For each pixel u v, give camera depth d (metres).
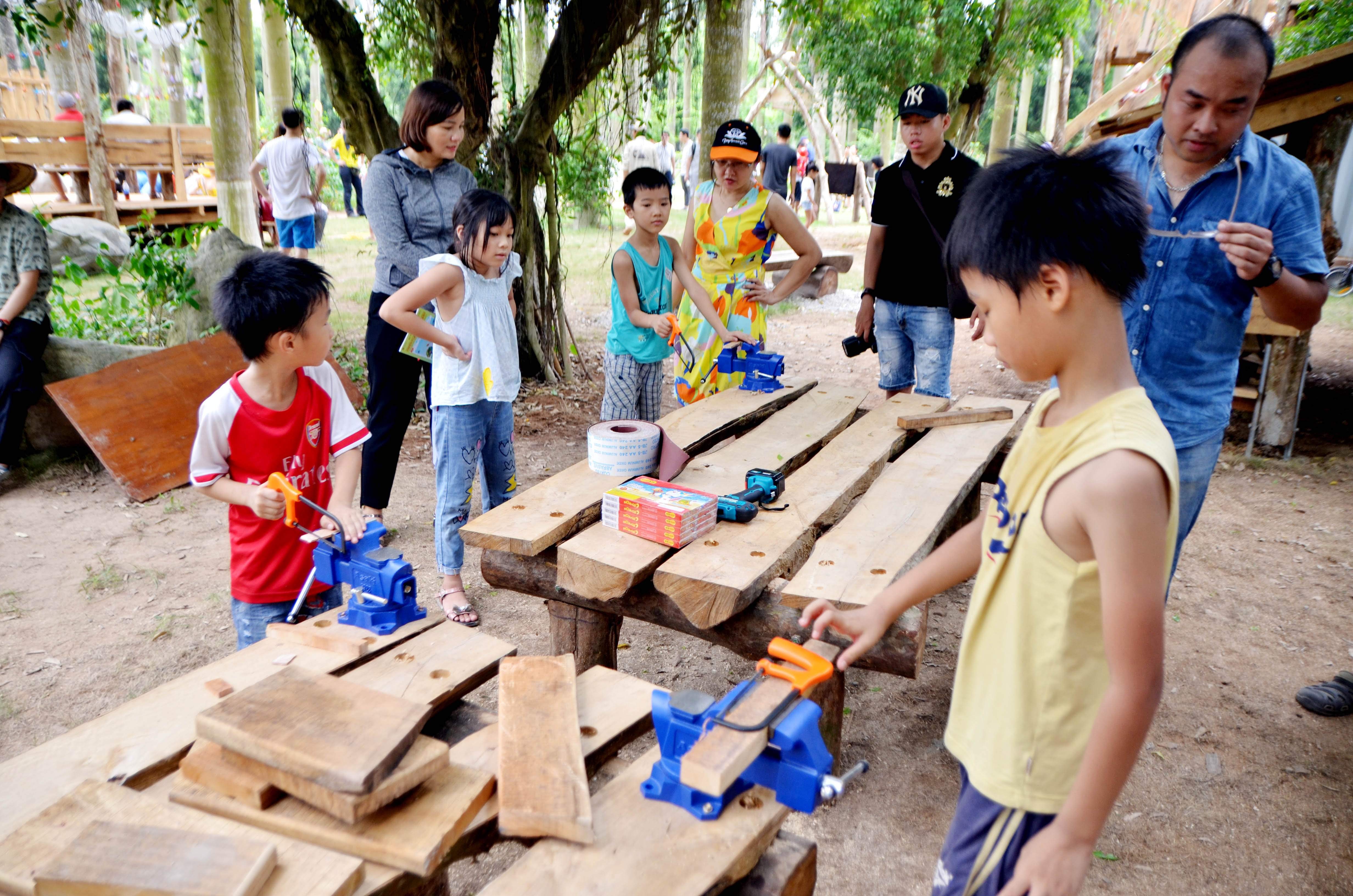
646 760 1.47
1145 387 2.46
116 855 1.13
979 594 1.35
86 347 5.20
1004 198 1.20
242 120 9.32
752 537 2.36
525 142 6.11
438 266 3.13
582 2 5.63
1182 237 2.34
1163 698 3.04
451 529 3.38
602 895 1.18
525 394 6.48
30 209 9.62
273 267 2.17
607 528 2.45
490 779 1.34
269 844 1.16
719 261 4.14
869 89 10.22
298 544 2.42
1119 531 1.10
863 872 2.27
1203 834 2.41
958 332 9.29
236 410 2.27
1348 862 2.31
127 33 9.02
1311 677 3.18
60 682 3.06
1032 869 1.16
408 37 5.95
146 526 4.35
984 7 9.84
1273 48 2.13
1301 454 5.51
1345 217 5.14
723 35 6.90
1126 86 8.43
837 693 2.32
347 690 1.39
